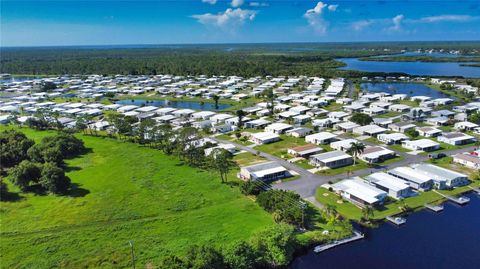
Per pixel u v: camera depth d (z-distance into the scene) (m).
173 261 65.94
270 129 172.88
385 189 103.69
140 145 158.12
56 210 97.19
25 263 73.75
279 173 116.81
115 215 93.75
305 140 158.50
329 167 124.75
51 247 79.31
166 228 86.75
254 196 104.19
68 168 130.25
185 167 129.62
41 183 108.62
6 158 132.50
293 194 96.25
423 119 187.38
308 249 78.31
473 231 84.38
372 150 134.12
